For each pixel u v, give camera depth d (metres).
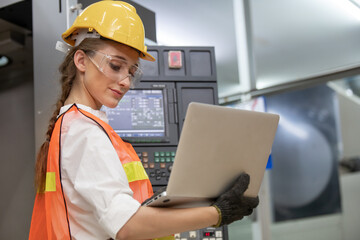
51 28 1.97
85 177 1.11
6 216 2.56
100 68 1.27
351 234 6.61
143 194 1.27
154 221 1.07
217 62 3.82
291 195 6.71
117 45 1.30
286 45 3.83
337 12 3.36
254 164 1.24
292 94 6.81
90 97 1.33
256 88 4.19
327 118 6.95
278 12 3.66
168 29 3.37
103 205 1.08
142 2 3.13
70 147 1.17
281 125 6.75
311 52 3.77
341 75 3.80
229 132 1.15
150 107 2.06
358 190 6.62
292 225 6.61
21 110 2.57
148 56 1.49
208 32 3.71
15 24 2.27
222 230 1.97
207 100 2.18
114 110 2.00
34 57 2.00
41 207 1.31
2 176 2.61
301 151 6.84
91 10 1.37
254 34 3.94
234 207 1.15
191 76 2.16
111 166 1.12
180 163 1.08
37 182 1.33
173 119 2.08
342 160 6.89
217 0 3.71
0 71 2.61
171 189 1.08
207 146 1.12
